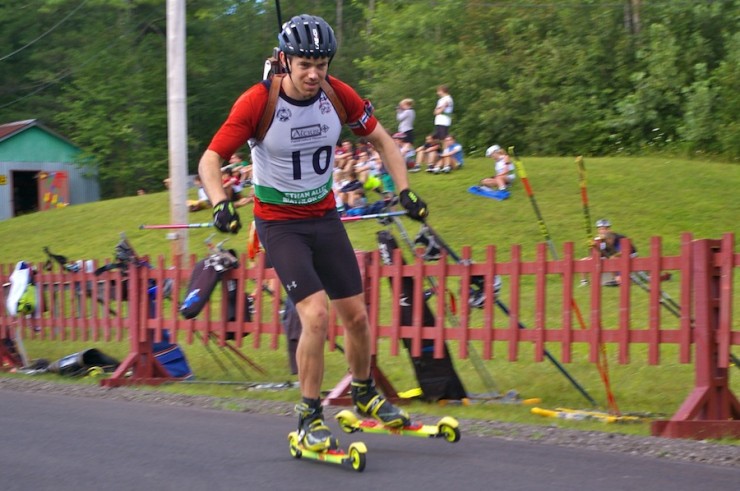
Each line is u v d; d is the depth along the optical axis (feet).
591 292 23.17
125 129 128.77
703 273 21.25
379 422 18.10
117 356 39.73
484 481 15.99
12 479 16.70
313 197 17.15
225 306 30.48
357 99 17.49
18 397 27.55
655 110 110.22
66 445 19.48
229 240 62.03
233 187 68.39
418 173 73.36
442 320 25.68
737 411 21.88
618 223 60.13
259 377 33.53
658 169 74.38
